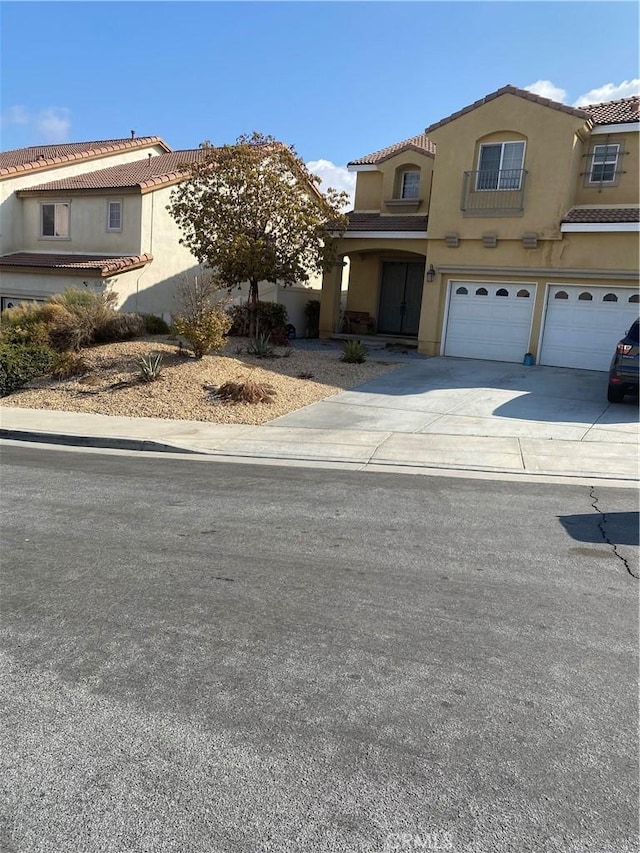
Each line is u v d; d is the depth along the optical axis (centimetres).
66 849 253
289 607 460
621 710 346
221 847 255
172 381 1403
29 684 363
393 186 2262
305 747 313
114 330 1723
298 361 1758
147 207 2211
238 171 1803
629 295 1719
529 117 1767
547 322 1823
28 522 646
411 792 285
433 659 393
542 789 288
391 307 2416
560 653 402
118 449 1052
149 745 313
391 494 764
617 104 1964
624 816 273
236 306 2150
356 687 363
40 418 1234
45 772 295
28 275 2264
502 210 1820
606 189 1822
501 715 340
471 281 1920
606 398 1379
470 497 753
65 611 450
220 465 926
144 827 264
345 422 1186
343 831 263
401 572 527
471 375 1655
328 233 1959
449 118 1872
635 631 432
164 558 551
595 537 616
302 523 651
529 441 1037
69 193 2322
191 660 389
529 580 513
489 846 256
